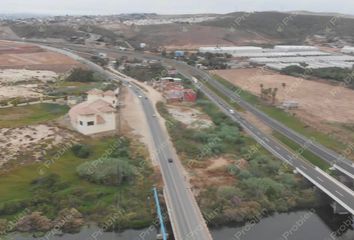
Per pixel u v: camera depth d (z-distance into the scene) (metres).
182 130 120.12
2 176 85.94
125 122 127.06
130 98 160.62
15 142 102.12
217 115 138.12
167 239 68.94
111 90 162.88
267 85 188.38
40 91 168.50
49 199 78.38
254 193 82.94
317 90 179.00
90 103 122.56
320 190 84.50
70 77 192.50
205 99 162.00
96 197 80.06
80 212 75.50
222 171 93.81
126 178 87.31
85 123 111.31
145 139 112.44
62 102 146.50
